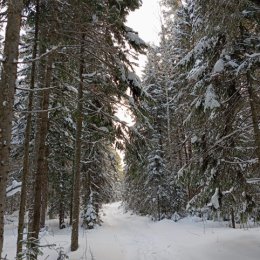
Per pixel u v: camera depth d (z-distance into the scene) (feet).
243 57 33.32
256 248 34.45
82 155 80.12
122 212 154.20
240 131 35.09
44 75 39.75
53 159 75.46
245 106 36.27
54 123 66.13
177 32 73.61
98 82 43.86
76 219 44.21
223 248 37.37
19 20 20.90
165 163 90.74
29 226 43.65
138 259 39.27
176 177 41.55
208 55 35.55
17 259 22.71
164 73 97.30
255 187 34.55
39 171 35.27
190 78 36.06
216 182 35.53
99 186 90.38
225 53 32.50
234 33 29.50
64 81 40.29
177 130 78.43
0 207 18.53
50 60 35.09
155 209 92.84
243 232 44.68
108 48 31.22
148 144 46.29
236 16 27.48
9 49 20.12
